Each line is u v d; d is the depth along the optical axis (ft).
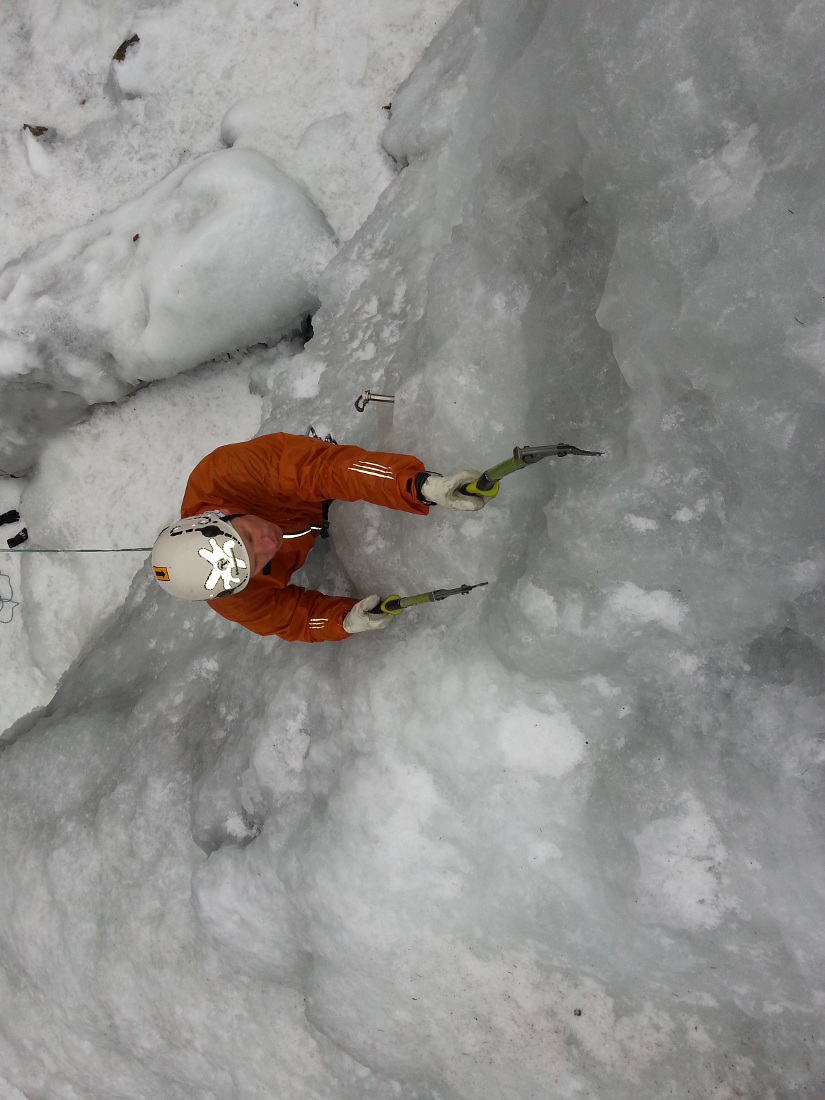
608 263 7.84
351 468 8.09
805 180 6.03
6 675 16.42
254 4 13.73
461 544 8.63
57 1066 12.17
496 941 8.77
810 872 7.15
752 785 7.48
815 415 6.37
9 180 15.02
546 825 8.44
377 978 9.06
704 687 7.81
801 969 7.38
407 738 8.88
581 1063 8.63
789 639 7.47
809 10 5.87
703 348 6.64
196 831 10.79
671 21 6.45
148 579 14.19
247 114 13.50
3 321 13.88
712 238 6.50
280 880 9.62
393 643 9.27
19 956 12.10
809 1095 7.74
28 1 15.31
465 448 8.46
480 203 8.80
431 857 8.72
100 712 12.77
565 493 7.77
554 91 7.44
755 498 6.79
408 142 12.01
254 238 12.34
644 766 7.95
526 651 8.07
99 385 14.32
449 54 11.85
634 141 6.82
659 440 7.13
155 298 12.77
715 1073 8.12
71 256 14.14
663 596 7.58
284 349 13.80
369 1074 9.91
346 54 13.20
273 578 8.92
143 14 14.30
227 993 10.59
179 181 13.43
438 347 9.04
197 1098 11.10
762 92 6.16
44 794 12.45
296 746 10.05
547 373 8.10
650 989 8.32
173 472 14.76
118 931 11.23
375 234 11.98
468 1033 9.04
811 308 6.08
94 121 14.79
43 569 15.88
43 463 15.67
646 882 7.78
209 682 11.84
